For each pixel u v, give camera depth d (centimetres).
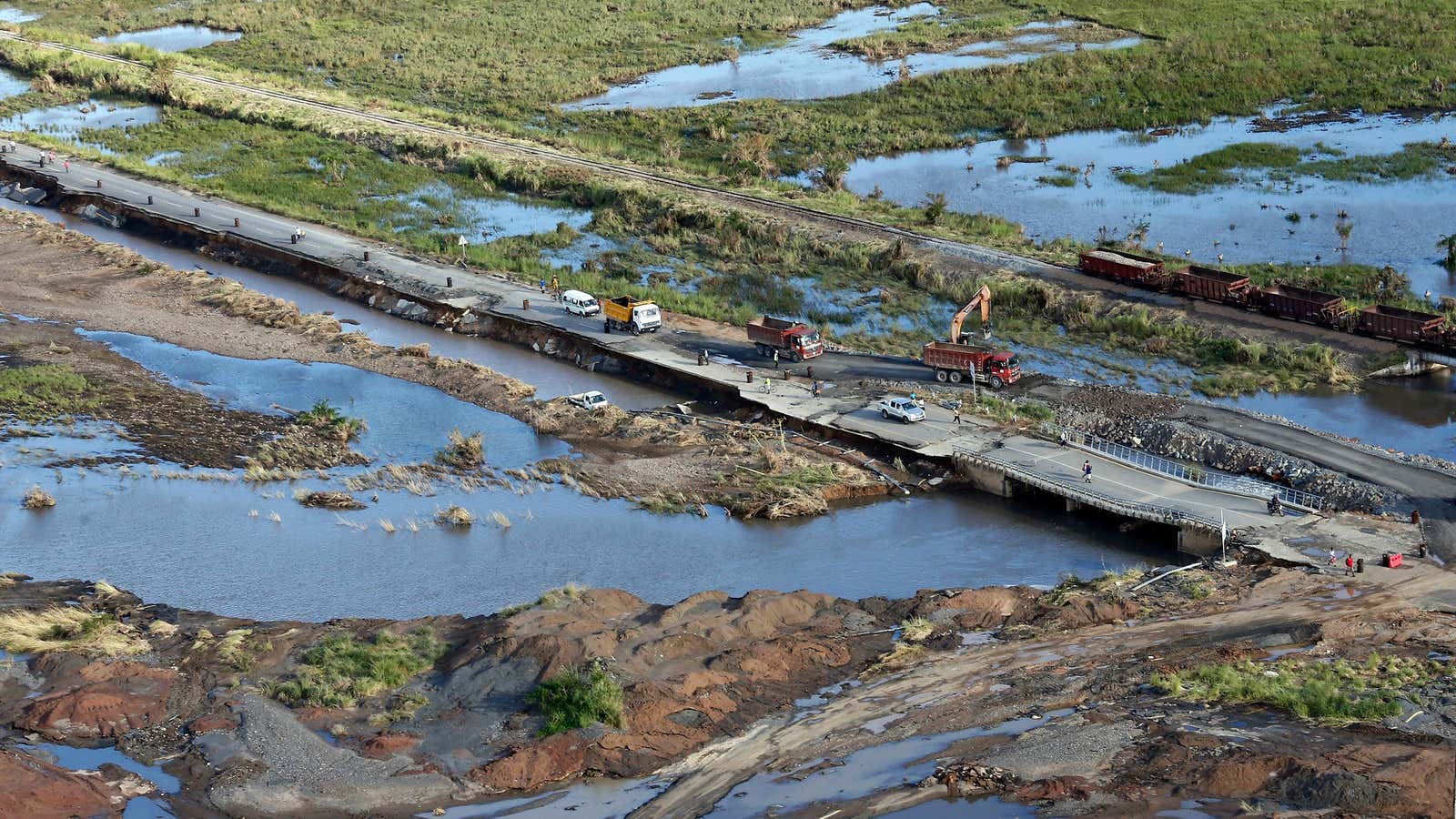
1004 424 8106
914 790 4662
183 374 9612
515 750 4997
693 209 12306
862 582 6556
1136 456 7619
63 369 9562
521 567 6781
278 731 5147
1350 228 10594
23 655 5816
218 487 7794
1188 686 5253
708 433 8344
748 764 4956
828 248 11375
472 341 10262
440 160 14400
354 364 9744
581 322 10112
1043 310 10050
